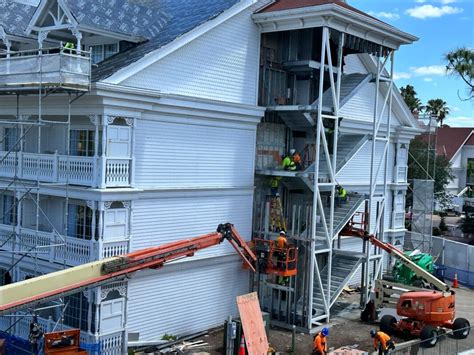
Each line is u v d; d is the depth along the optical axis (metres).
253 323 23.36
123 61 23.64
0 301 15.98
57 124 23.80
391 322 26.17
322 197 30.33
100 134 22.30
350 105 34.59
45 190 23.44
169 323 24.66
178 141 24.67
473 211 68.06
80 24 23.36
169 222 24.50
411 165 59.72
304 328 26.41
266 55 28.84
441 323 25.31
